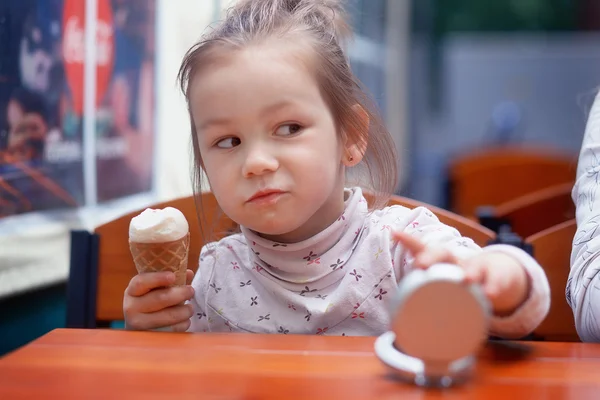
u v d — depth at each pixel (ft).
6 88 5.26
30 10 5.52
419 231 3.94
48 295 5.95
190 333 3.00
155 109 7.35
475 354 2.51
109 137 6.63
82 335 2.94
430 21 20.17
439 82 19.66
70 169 6.06
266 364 2.49
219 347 2.74
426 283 2.19
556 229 4.34
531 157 13.05
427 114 19.75
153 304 3.34
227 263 4.21
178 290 3.37
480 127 19.52
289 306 3.97
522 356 2.64
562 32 19.95
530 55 19.26
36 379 2.32
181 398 2.14
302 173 3.32
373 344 2.79
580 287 3.41
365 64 15.29
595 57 19.01
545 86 19.16
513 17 20.17
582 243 3.58
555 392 2.22
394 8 17.98
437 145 19.66
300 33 3.67
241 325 4.04
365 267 3.92
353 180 4.34
